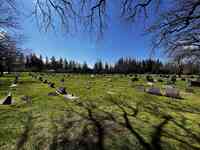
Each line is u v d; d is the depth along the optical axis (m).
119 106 7.14
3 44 7.23
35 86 14.61
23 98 8.47
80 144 3.46
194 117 5.81
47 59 72.75
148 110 6.64
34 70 59.59
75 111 6.02
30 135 3.82
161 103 8.29
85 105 7.11
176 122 5.14
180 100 9.42
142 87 14.41
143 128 4.46
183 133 4.23
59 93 10.15
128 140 3.70
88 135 3.89
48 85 15.56
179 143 3.65
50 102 7.53
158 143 3.61
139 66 65.12
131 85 17.25
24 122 4.67
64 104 7.18
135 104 7.72
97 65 73.75
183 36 4.60
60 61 75.31
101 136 3.86
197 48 5.32
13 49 7.91
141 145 3.49
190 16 3.72
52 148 3.28
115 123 4.78
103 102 7.90
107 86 15.89
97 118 5.23
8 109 6.11
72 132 4.04
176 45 4.80
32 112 5.73
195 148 3.46
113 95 10.08
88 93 10.85
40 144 3.42
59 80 23.44
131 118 5.37
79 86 15.46
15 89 12.31
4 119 4.89
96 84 17.91
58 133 3.96
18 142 3.48
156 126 4.68
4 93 10.30
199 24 4.25
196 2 3.45
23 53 9.27
